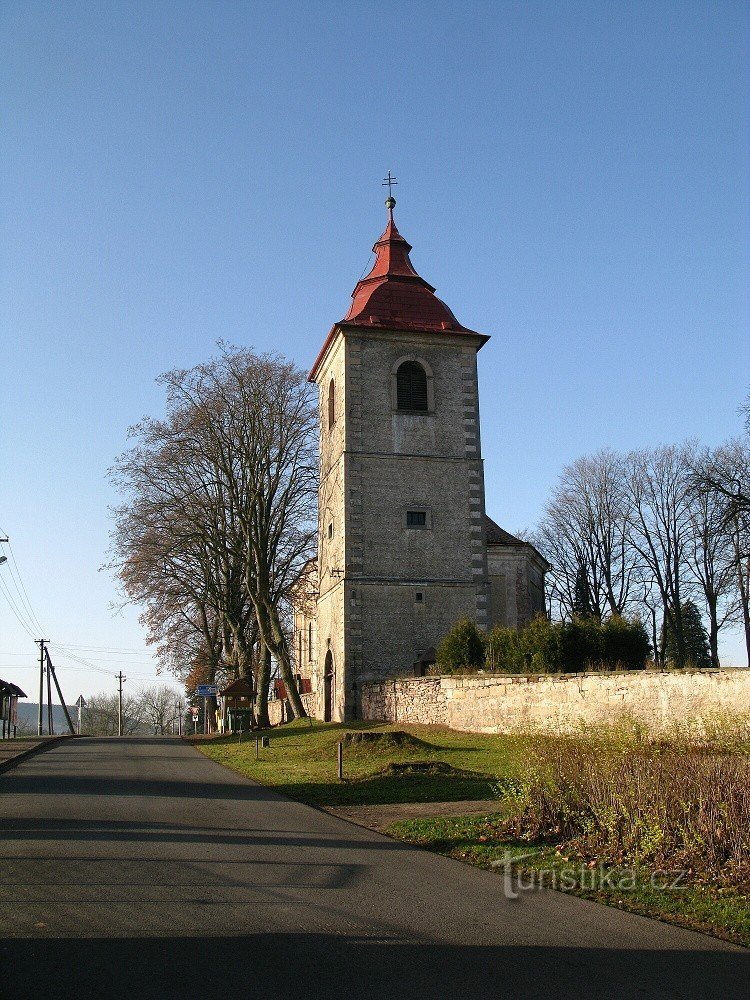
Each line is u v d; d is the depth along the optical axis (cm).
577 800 1198
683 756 1092
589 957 750
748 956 754
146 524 4359
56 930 792
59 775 2195
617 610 5422
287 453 4356
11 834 1277
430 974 704
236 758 2723
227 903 894
